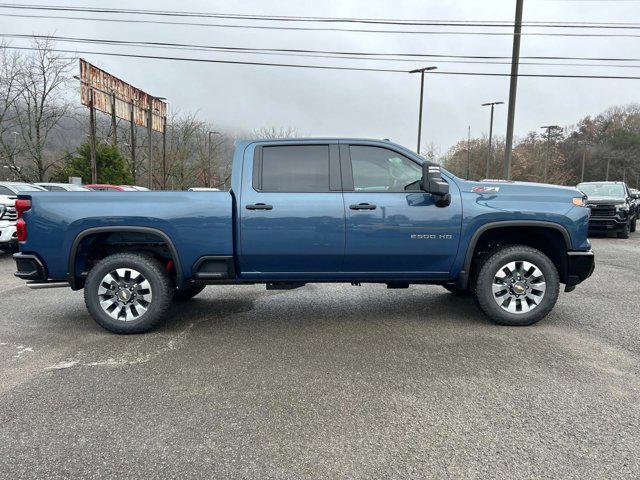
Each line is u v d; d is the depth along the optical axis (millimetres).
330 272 4656
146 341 4344
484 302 4648
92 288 4473
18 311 5477
